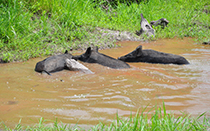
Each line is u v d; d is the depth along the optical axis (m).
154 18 22.75
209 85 8.02
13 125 5.14
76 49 14.49
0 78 8.62
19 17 14.89
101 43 15.52
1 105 6.20
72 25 16.44
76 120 5.36
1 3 15.92
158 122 4.68
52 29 15.92
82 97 6.74
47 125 5.08
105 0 24.16
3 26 13.73
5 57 11.29
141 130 4.48
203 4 29.61
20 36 13.79
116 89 7.40
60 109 5.94
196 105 6.24
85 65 10.23
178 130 4.59
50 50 13.58
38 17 17.03
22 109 5.95
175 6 28.30
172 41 17.81
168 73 9.49
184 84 8.08
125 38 17.73
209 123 5.02
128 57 11.42
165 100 6.57
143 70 9.87
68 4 18.16
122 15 21.81
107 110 5.88
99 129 4.85
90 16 19.47
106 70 9.70
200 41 17.70
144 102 6.42
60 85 7.86
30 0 17.64
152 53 11.36
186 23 22.72
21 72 9.48
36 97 6.75
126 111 5.82
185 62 11.09
